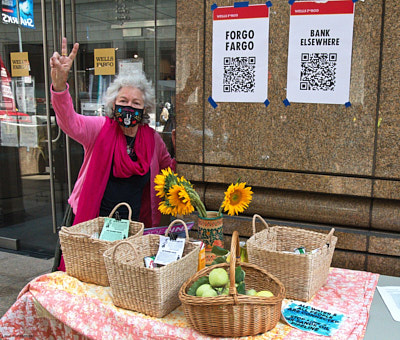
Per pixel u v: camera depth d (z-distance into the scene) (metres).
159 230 2.07
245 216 2.52
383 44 2.09
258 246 1.89
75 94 4.07
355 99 2.18
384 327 1.60
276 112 2.34
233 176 2.50
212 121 2.50
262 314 1.49
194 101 2.53
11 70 4.53
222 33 2.39
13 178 4.72
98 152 2.43
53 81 2.21
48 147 4.31
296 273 1.76
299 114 2.30
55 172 4.46
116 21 3.77
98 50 3.89
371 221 2.25
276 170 2.40
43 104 4.41
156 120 3.60
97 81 3.95
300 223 2.41
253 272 1.73
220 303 1.44
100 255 1.88
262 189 2.49
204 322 1.50
